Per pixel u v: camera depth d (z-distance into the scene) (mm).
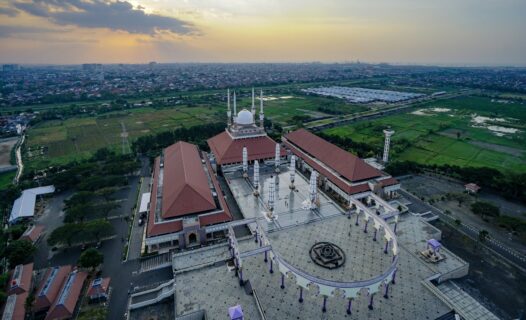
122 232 94438
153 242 83312
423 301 64500
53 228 97688
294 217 95938
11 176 138500
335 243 82312
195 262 78625
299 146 143875
